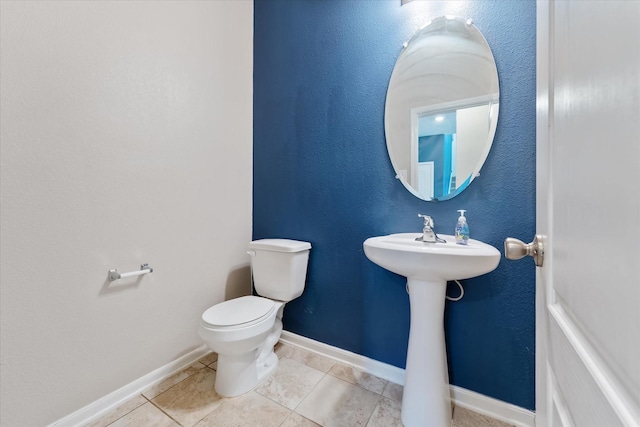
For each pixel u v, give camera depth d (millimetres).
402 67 1436
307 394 1367
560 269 493
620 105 282
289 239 1854
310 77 1740
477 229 1253
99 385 1242
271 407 1279
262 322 1352
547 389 608
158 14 1452
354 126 1585
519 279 1180
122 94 1314
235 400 1321
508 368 1207
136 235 1379
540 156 680
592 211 352
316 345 1753
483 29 1234
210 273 1745
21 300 1038
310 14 1736
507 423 1194
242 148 1953
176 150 1551
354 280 1607
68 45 1136
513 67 1172
